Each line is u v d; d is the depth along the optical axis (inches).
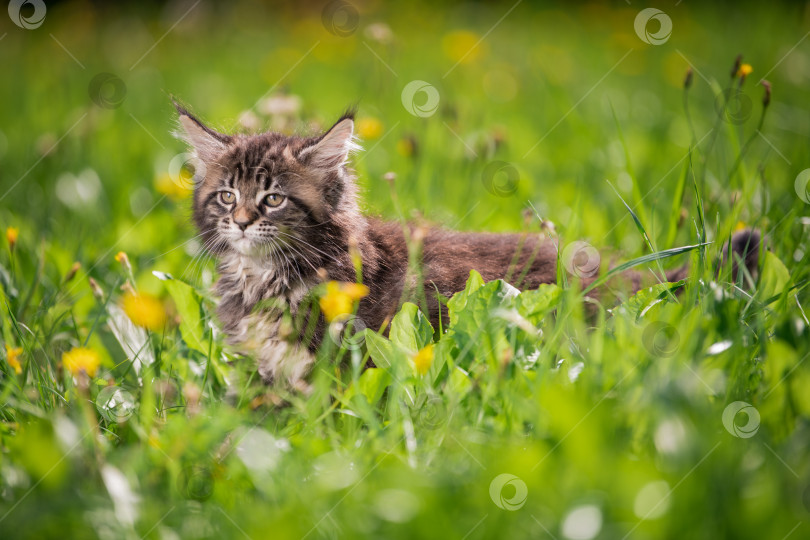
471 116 295.1
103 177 257.4
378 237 168.9
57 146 255.9
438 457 110.3
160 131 315.3
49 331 158.2
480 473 103.8
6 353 142.6
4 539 95.9
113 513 98.6
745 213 189.5
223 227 163.9
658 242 182.9
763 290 140.6
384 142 271.0
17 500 103.2
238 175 164.6
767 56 349.7
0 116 349.7
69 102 321.4
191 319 147.5
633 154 258.1
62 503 97.7
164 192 223.5
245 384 144.6
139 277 187.6
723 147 229.9
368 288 156.0
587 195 234.7
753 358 124.0
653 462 102.9
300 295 157.2
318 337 151.4
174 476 104.6
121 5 544.4
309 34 468.1
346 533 96.3
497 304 130.3
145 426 115.5
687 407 102.8
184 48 501.4
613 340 124.6
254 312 159.6
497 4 566.6
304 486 105.3
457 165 247.4
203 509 102.7
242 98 364.5
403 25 503.2
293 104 219.9
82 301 178.5
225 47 497.7
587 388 112.3
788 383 112.7
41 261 175.9
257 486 106.6
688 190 206.8
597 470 99.3
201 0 520.7
